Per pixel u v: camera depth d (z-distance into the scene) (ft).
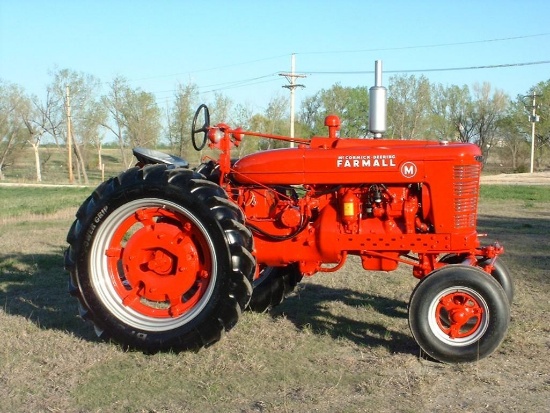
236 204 18.01
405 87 168.76
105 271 18.04
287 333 18.97
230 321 16.90
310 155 18.38
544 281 25.95
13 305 22.66
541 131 208.64
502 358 16.69
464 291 16.30
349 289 24.71
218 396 14.30
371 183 18.08
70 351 17.51
